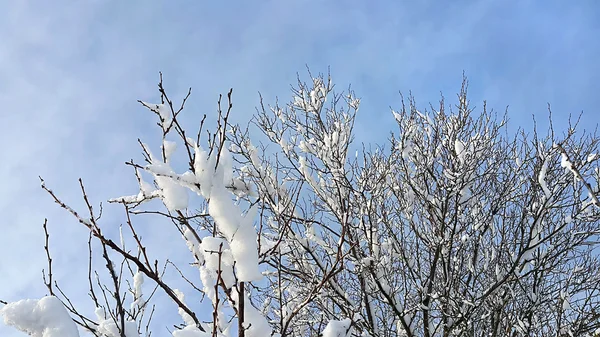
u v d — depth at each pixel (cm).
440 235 672
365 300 619
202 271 301
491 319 662
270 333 280
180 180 252
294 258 653
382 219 694
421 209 740
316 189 664
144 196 271
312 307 641
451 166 726
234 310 285
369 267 607
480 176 693
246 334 277
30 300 225
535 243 638
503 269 656
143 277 340
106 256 249
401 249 685
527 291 655
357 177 705
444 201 705
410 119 763
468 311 598
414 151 751
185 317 317
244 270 256
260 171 558
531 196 715
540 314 661
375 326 619
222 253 273
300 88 833
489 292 599
